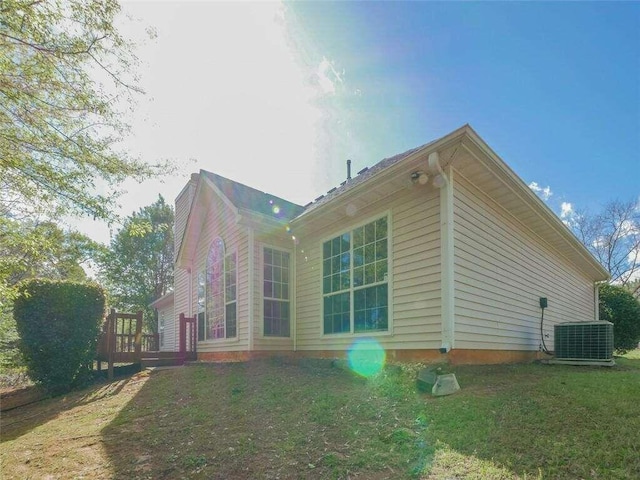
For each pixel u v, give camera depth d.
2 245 6.99
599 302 13.67
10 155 5.31
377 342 6.93
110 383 8.06
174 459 3.71
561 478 2.54
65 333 8.20
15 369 10.42
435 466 2.88
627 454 2.74
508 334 7.38
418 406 4.21
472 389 4.71
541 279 9.31
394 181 6.53
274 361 8.11
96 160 6.12
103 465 3.77
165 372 8.39
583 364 7.38
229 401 5.36
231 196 9.67
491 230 7.14
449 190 5.95
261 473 3.22
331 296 8.25
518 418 3.57
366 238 7.50
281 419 4.39
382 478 2.86
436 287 5.99
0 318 9.13
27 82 5.17
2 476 3.75
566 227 9.15
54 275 10.25
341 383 5.63
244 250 9.11
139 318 9.55
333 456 3.29
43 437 4.89
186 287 15.12
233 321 9.30
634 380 5.18
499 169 6.27
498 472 2.68
